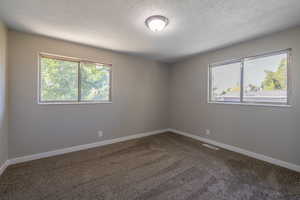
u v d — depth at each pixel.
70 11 1.71
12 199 1.50
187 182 1.80
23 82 2.29
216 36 2.41
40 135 2.45
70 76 2.77
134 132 3.71
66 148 2.70
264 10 1.68
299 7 1.61
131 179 1.86
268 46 2.34
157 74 4.17
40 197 1.53
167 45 2.84
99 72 3.13
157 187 1.70
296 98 2.07
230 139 2.90
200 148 2.98
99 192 1.61
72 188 1.67
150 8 1.64
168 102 4.46
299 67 2.04
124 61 3.48
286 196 1.55
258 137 2.47
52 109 2.55
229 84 2.96
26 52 2.30
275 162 2.26
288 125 2.14
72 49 2.72
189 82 3.80
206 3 1.55
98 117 3.09
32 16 1.82
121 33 2.30
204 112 3.42
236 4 1.57
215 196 1.55
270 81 2.37
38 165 2.20
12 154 2.22
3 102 2.01
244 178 1.88
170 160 2.42
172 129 4.36
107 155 2.61
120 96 3.43
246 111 2.64
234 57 2.80
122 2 1.53
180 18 1.85
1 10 1.68
